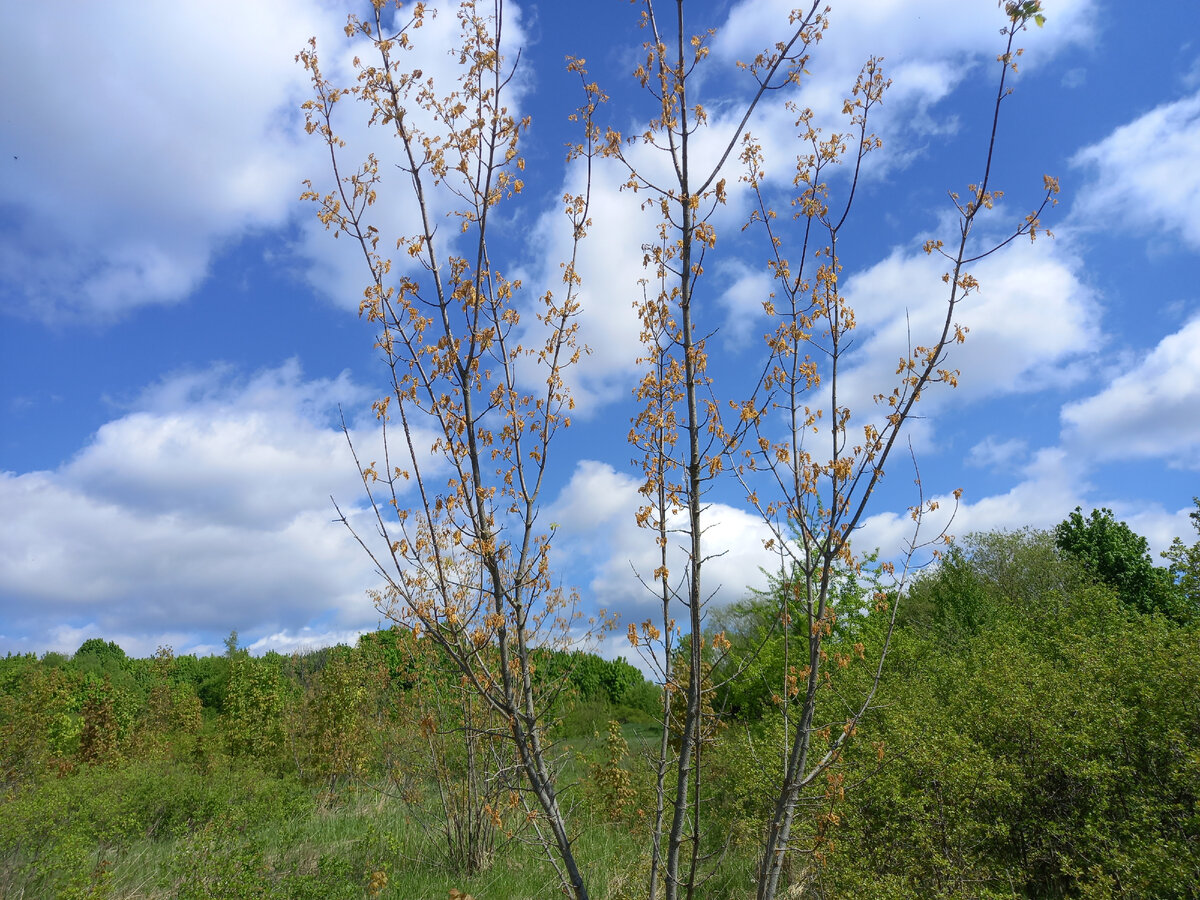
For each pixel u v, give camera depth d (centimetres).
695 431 319
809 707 327
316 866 686
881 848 537
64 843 652
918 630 1377
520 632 309
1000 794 536
